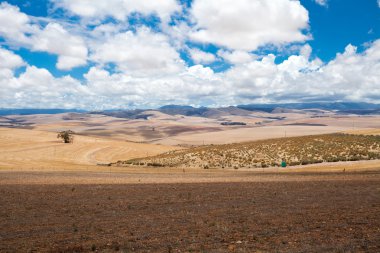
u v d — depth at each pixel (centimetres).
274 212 2059
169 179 4347
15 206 2408
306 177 4197
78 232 1708
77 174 5206
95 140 16175
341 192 2781
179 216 2030
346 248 1308
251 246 1383
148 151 12938
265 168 6322
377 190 2842
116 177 4678
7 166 7731
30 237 1628
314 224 1725
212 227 1738
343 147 7375
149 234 1625
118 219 1981
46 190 3206
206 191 3047
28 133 17638
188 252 1334
